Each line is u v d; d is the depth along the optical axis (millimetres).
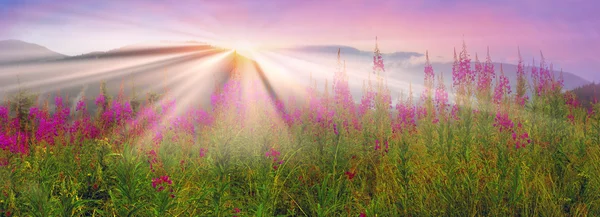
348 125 8766
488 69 9164
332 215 4855
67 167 6316
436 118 8555
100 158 5984
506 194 4676
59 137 8242
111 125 9586
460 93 8812
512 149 6301
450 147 6242
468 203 4461
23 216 4578
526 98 9211
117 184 5016
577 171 5625
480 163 5980
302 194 5668
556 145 6707
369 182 6176
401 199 4805
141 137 8656
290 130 9078
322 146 7168
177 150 8203
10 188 5062
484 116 7930
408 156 6000
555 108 8297
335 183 5785
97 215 4918
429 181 5504
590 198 4664
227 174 6074
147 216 4602
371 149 7180
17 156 6965
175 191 5059
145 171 5668
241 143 7086
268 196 5094
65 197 4492
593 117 9750
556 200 4625
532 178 5414
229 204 5207
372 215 4449
